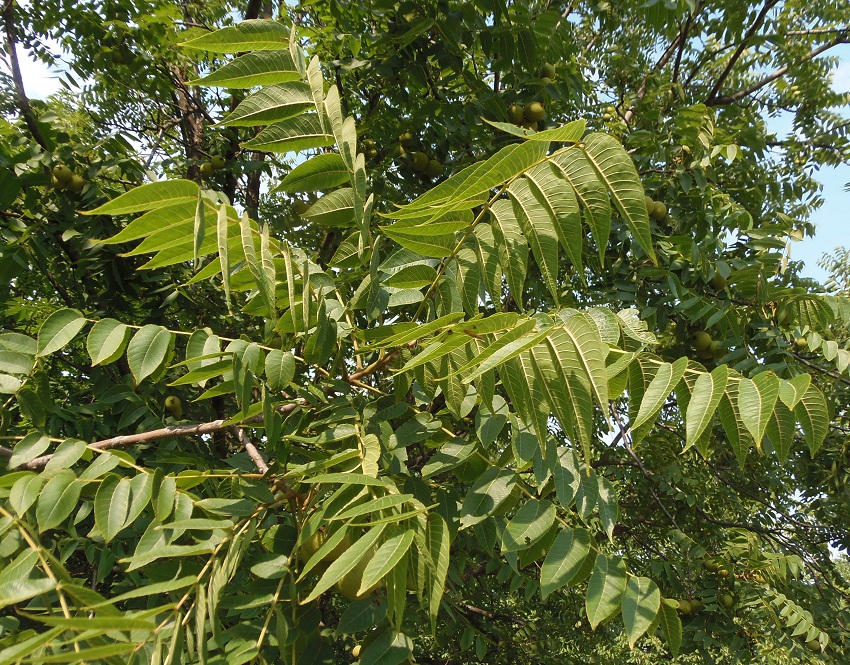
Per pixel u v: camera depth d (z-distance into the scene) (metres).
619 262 5.09
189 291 5.86
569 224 1.77
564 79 5.66
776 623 5.56
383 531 1.65
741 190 6.38
